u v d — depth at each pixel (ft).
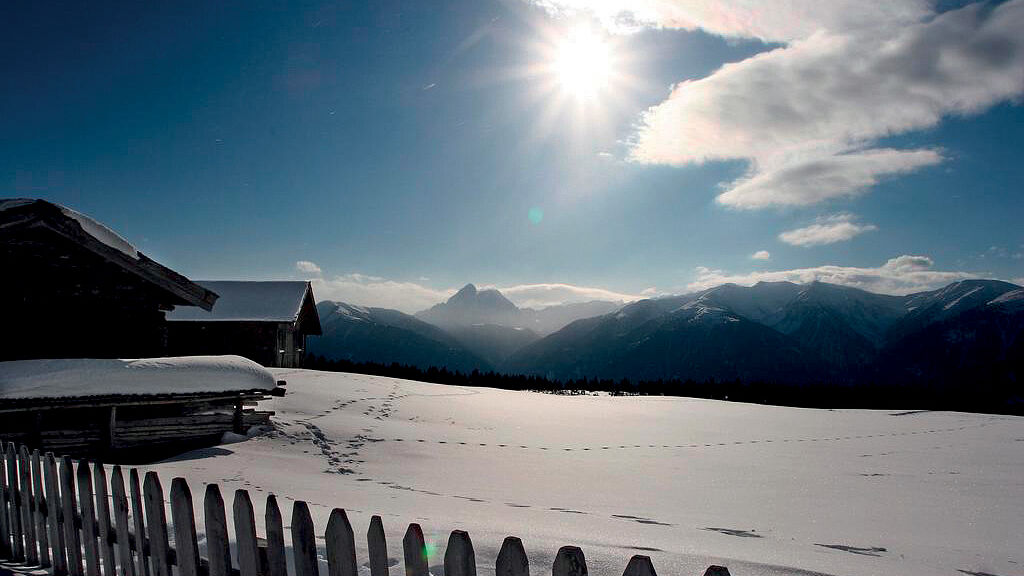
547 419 76.48
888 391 176.04
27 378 37.42
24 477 18.52
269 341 129.90
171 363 45.09
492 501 33.04
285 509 23.31
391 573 14.74
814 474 46.06
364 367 176.04
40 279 42.78
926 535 28.09
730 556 19.54
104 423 41.52
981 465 50.88
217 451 44.78
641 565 8.20
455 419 70.74
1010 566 23.02
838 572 18.83
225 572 12.50
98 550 15.97
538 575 15.90
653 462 51.11
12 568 17.88
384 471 43.47
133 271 45.37
